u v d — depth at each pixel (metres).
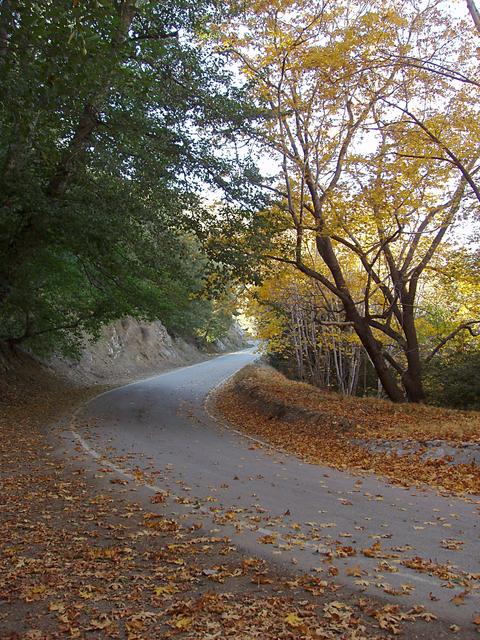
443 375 24.59
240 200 16.83
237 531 6.78
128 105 14.97
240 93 16.89
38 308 22.86
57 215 15.20
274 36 15.39
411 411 17.14
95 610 4.66
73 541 6.40
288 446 14.34
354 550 6.12
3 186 14.36
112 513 7.52
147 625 4.39
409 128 16.47
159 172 15.59
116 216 15.77
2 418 16.61
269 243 17.48
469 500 8.62
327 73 15.68
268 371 31.11
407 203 16.14
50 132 14.69
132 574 5.43
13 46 6.58
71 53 6.45
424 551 6.11
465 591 4.93
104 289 23.23
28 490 8.74
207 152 16.56
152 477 9.75
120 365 42.56
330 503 8.24
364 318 20.28
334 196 17.81
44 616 4.55
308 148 17.97
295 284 24.95
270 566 5.61
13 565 5.64
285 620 4.40
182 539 6.48
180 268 18.86
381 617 4.43
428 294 29.83
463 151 16.39
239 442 14.59
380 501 8.43
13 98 7.52
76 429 15.41
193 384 33.62
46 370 29.83
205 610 4.61
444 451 11.48
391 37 15.29
